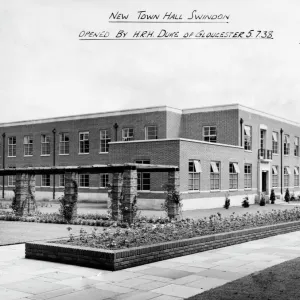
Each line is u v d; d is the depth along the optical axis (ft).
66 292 27.09
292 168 161.17
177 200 75.20
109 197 96.73
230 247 45.47
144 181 104.99
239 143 122.42
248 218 64.54
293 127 162.09
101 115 136.87
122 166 65.46
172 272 32.76
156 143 102.94
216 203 111.75
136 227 57.98
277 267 33.81
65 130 146.10
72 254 35.45
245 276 30.63
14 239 49.08
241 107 123.54
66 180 70.54
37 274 31.91
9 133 162.20
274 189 146.92
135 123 129.18
